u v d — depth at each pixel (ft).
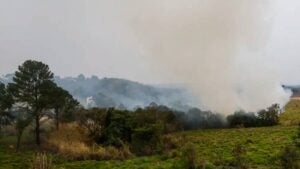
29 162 265.95
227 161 244.42
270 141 305.73
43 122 355.15
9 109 329.93
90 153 286.46
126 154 288.71
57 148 306.96
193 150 238.27
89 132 327.67
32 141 331.36
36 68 326.03
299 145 282.77
